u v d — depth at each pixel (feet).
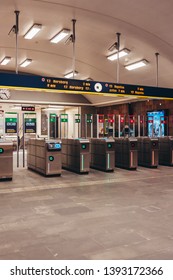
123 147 36.42
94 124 65.51
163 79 43.11
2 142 27.50
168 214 16.47
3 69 55.16
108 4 25.48
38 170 32.14
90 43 37.14
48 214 16.51
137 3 24.86
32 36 34.47
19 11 27.35
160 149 41.06
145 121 53.36
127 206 18.19
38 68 53.57
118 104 61.21
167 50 33.60
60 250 11.49
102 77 51.06
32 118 37.58
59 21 30.14
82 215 16.28
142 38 32.22
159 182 26.76
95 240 12.57
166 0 23.85
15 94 56.18
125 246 11.89
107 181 27.30
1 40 37.83
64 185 25.29
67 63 47.83
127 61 40.91
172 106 47.96
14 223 14.93
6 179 27.81
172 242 12.34
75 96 63.00
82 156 31.71
